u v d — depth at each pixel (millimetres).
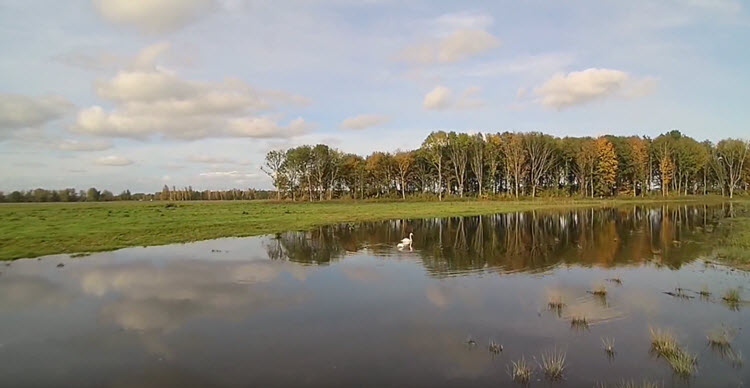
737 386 9539
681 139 106062
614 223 44375
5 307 16312
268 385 9961
